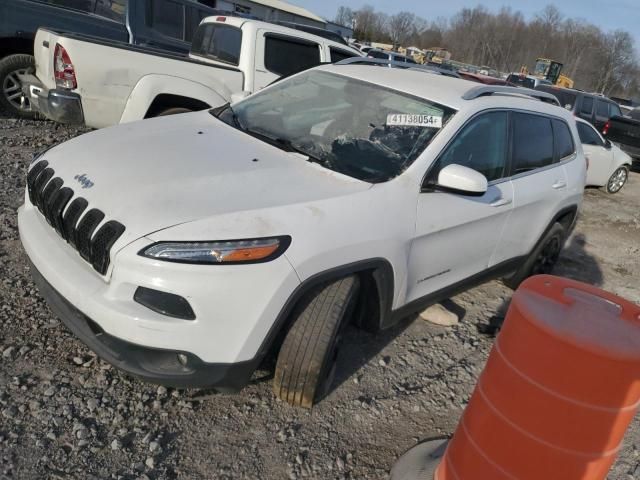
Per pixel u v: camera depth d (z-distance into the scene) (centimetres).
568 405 188
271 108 385
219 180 275
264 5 3177
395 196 302
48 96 564
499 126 387
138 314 232
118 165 283
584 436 189
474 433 215
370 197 292
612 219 902
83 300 242
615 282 609
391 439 289
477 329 424
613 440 191
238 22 701
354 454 274
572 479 196
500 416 204
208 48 740
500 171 396
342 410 301
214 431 270
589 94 1609
